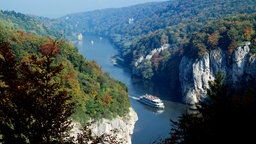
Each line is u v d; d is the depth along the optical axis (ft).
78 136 78.28
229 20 559.79
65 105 68.54
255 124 71.41
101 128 279.49
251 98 75.92
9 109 61.67
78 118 246.88
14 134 62.64
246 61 470.39
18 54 277.03
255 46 470.39
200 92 512.22
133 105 443.32
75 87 261.24
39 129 63.05
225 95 77.20
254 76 453.17
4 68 62.39
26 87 63.31
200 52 519.19
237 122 72.74
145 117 384.47
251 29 501.97
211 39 522.88
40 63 66.80
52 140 68.90
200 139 75.46
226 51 506.07
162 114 401.08
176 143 84.02
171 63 630.74
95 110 279.28
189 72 534.78
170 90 570.87
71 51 342.85
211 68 517.14
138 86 584.40
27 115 62.54
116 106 320.50
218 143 73.72
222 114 74.33
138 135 321.11
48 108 63.87
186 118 81.35
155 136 317.42
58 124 65.26
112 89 345.31
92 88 298.35
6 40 289.33
